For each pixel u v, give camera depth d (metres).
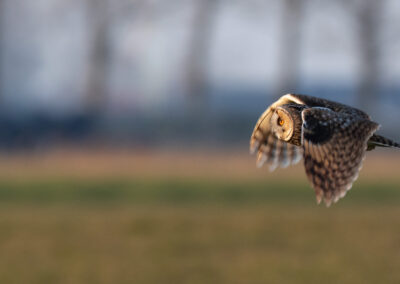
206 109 51.84
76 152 46.03
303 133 5.58
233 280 13.35
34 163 40.31
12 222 19.28
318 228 17.97
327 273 13.84
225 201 26.00
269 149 6.81
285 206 24.06
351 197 26.55
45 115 48.50
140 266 14.41
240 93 61.56
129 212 21.39
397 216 19.94
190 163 40.66
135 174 33.38
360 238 16.67
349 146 5.50
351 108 6.37
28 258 15.19
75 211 22.75
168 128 49.59
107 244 16.39
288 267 14.09
